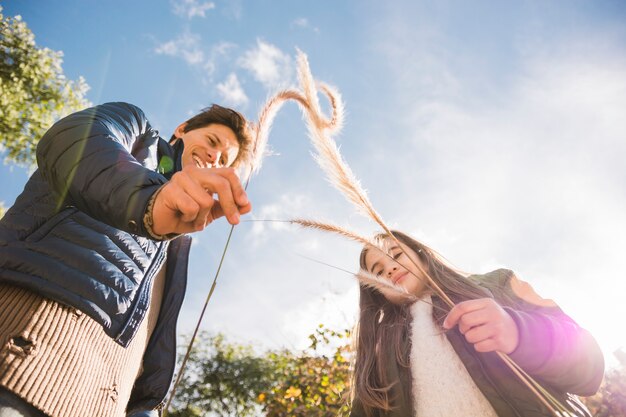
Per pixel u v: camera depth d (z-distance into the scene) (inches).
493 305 47.4
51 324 36.8
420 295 67.9
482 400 53.6
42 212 41.8
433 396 56.0
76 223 42.6
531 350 47.3
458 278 71.1
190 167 29.7
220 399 654.5
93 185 30.4
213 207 30.9
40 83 375.9
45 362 35.3
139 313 45.0
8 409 32.3
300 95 61.2
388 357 64.3
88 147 32.4
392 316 70.4
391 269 70.6
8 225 40.8
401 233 77.2
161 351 61.3
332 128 55.7
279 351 212.1
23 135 363.9
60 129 34.3
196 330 45.9
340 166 53.1
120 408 46.8
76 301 38.4
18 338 34.9
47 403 34.3
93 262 41.1
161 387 60.3
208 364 673.6
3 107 352.8
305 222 53.8
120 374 44.9
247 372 658.8
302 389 195.6
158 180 31.0
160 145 58.1
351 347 78.7
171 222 28.9
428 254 74.3
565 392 53.6
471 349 56.5
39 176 44.6
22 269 38.0
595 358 53.4
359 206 52.2
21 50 371.9
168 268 64.9
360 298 76.9
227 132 76.9
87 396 38.8
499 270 72.9
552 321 52.4
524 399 50.8
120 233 45.1
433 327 62.4
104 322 40.5
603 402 173.9
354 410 68.9
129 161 32.1
